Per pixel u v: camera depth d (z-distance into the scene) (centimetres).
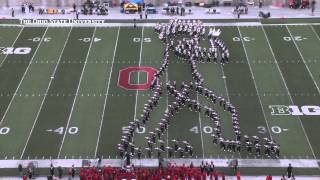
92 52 7475
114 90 6725
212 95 6500
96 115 6328
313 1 8538
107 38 7806
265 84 6819
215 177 5416
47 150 5841
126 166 5550
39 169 5606
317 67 7144
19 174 5550
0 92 6700
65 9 8631
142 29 8025
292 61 7269
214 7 8750
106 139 5981
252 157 5747
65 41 7731
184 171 5366
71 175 5512
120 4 8762
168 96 6588
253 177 5497
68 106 6475
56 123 6209
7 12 8525
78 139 5984
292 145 5884
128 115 6309
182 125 6159
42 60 7300
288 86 6788
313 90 6706
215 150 5828
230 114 6316
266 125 6150
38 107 6462
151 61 7262
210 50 7300
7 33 7900
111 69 7112
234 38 7775
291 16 8425
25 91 6719
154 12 8488
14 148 5862
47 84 6844
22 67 7156
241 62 7231
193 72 6906
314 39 7762
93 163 5662
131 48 7556
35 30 8000
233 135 5997
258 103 6494
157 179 5303
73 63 7238
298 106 6438
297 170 5575
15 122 6225
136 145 5878
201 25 7875
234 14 8494
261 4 8731
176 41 7631
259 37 7812
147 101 6519
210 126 6141
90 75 7000
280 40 7738
